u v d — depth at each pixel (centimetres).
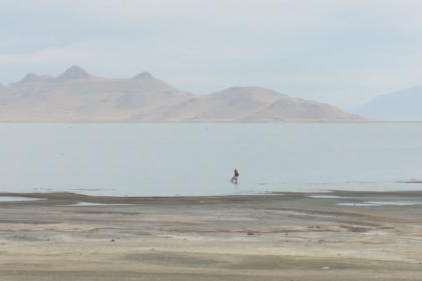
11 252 3878
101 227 5291
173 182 11025
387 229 5406
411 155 19450
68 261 3494
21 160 16962
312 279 2944
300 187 10006
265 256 3722
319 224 5675
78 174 12775
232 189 9688
